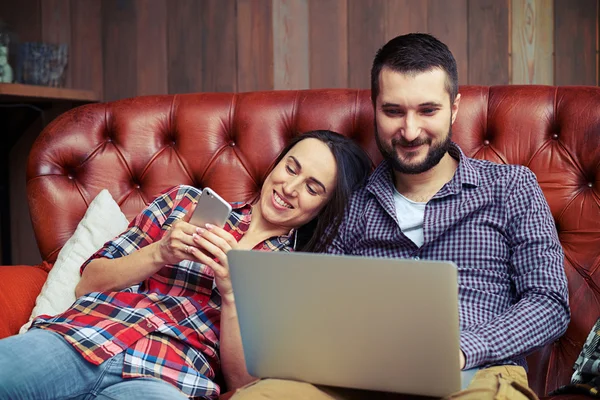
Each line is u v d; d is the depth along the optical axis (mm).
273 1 2418
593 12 2145
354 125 1691
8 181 2633
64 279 1509
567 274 1479
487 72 2244
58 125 1777
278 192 1492
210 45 2500
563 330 1262
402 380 1021
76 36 2617
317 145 1502
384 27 2322
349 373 1047
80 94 2480
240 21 2461
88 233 1584
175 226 1330
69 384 1240
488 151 1604
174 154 1766
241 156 1735
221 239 1295
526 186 1386
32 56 2404
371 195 1499
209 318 1396
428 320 951
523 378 1174
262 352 1094
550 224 1361
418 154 1365
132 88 2592
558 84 2195
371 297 964
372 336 995
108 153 1765
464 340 1165
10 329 1440
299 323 1031
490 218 1377
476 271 1354
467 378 1145
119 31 2594
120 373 1273
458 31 2262
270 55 2438
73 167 1762
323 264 968
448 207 1391
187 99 1803
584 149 1527
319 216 1531
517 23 2207
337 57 2375
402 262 927
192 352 1343
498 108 1617
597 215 1488
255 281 1024
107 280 1413
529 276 1307
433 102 1329
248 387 1096
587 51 2160
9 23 2627
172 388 1244
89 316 1318
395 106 1352
